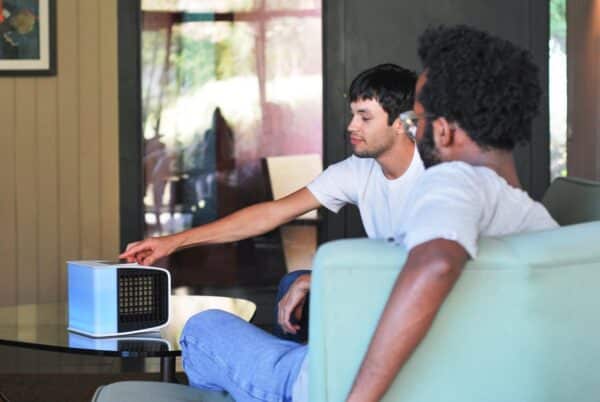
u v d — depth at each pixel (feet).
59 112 16.96
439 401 5.22
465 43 5.70
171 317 10.65
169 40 17.15
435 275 4.85
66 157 17.01
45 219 17.04
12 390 14.57
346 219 17.25
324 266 5.11
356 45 17.12
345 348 5.14
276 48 17.19
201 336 6.89
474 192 5.40
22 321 10.56
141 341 9.39
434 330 5.15
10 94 16.90
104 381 15.28
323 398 5.18
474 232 5.05
